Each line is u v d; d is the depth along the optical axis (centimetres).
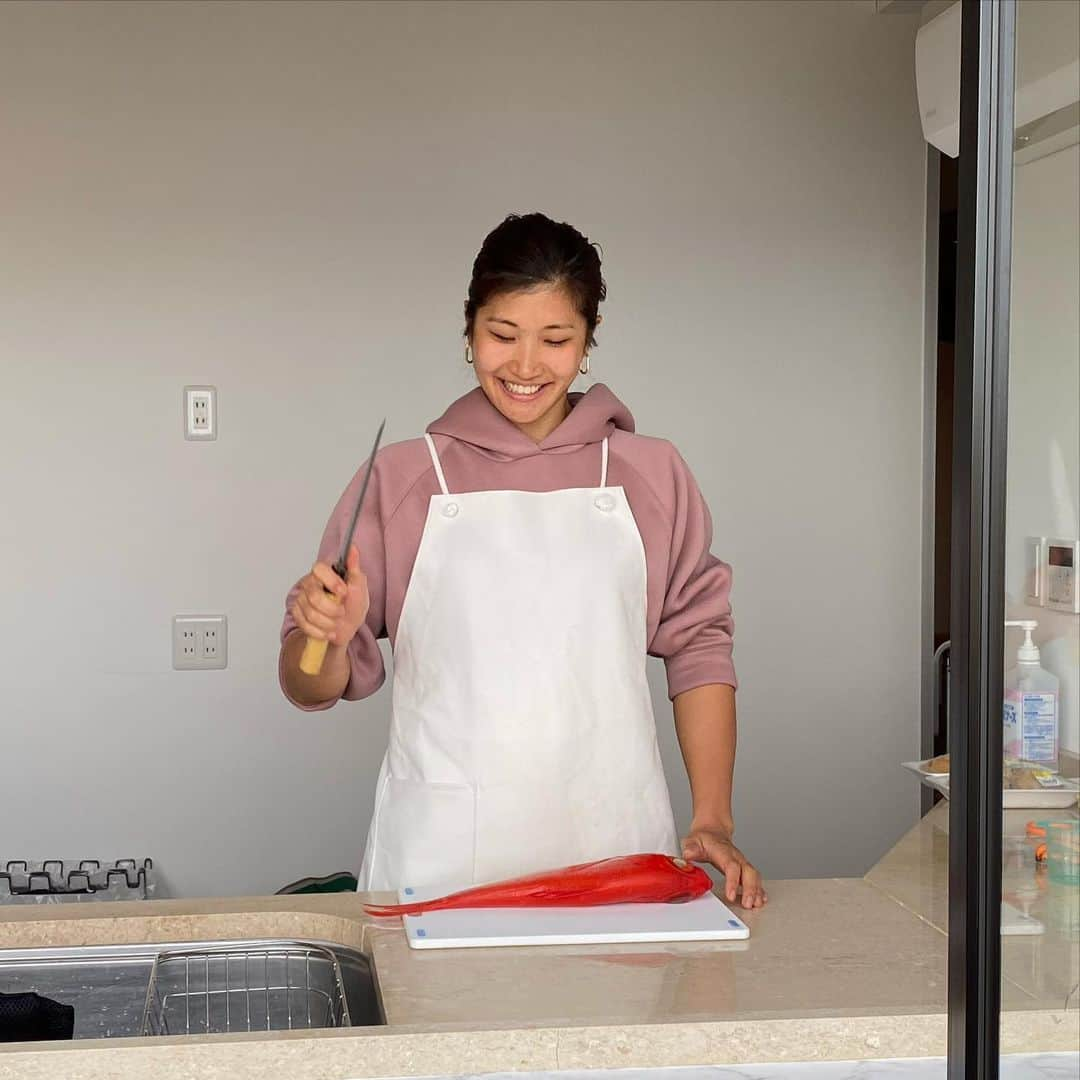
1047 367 75
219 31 285
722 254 304
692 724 164
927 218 310
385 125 291
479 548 161
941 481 313
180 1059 104
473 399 167
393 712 167
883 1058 111
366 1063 105
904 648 316
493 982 118
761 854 314
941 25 252
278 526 293
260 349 290
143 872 286
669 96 300
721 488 308
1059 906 81
